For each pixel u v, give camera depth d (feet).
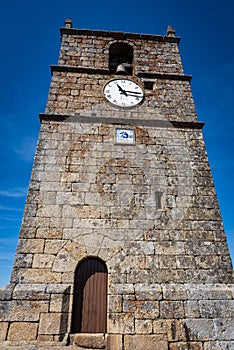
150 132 30.50
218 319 20.99
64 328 20.07
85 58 36.52
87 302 21.81
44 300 20.67
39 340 19.36
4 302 20.31
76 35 38.65
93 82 34.04
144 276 22.52
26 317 19.98
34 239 23.12
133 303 21.13
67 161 27.43
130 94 33.50
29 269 21.91
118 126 30.35
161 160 28.73
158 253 23.61
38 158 27.27
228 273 23.36
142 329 20.21
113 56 40.73
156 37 40.22
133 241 23.91
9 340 19.17
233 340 20.33
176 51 39.52
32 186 25.58
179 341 20.02
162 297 21.45
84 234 23.77
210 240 24.73
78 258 22.76
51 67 34.32
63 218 24.30
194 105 33.83
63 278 21.84
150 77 35.83
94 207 25.16
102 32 39.09
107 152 28.45
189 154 29.58
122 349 19.39
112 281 22.07
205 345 20.03
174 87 35.29
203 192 27.25
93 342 19.93
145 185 26.99
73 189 25.88
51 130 29.17
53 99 31.71
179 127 31.40
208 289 22.20
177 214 25.72
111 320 20.45
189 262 23.50
